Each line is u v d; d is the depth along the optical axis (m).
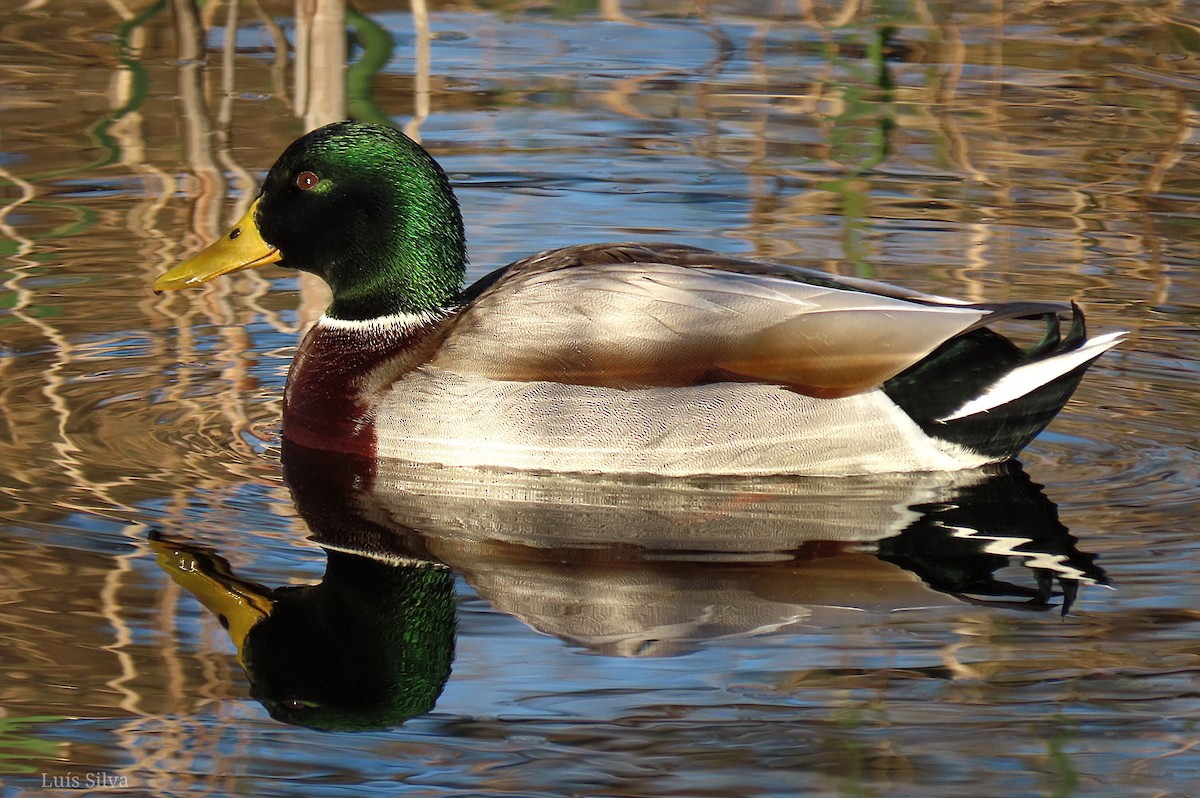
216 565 9.68
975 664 8.59
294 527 10.26
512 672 8.60
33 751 7.89
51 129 16.89
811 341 11.05
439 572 9.71
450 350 11.39
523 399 11.12
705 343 11.10
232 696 8.39
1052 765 7.73
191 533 10.09
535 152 16.73
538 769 7.77
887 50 19.25
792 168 16.41
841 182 16.08
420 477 11.19
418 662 8.68
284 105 17.59
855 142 17.02
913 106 17.88
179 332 13.35
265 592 9.38
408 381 11.44
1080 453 11.39
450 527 10.35
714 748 7.90
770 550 10.02
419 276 11.81
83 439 11.42
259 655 8.76
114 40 19.36
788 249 14.53
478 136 17.05
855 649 8.77
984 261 14.30
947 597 9.36
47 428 11.57
